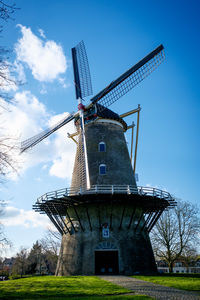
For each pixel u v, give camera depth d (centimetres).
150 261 1942
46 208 2134
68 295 926
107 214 1988
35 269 5928
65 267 1914
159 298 852
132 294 936
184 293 959
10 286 1189
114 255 1897
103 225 1950
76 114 2408
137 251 1903
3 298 880
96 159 2175
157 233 3173
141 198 1850
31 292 998
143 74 2227
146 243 2005
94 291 999
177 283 1221
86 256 1869
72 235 2017
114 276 1652
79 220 1944
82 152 2133
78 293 959
